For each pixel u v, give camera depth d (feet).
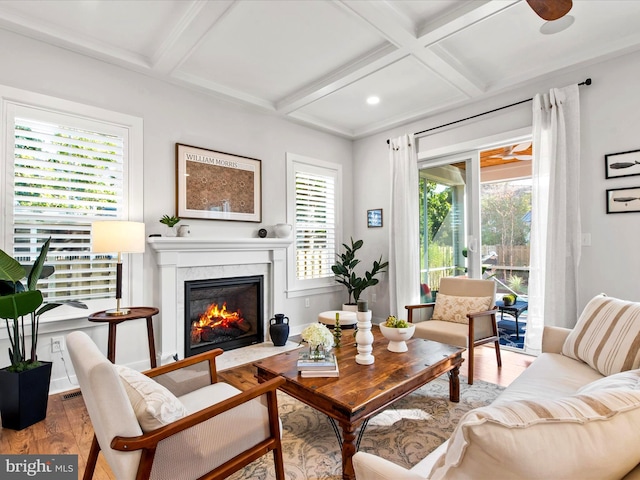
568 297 10.30
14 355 7.27
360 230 16.90
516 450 1.90
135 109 10.35
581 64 10.11
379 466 3.02
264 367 6.94
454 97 12.62
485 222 21.35
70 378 9.11
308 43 9.33
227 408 4.42
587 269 10.19
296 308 14.78
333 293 16.26
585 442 2.03
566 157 10.31
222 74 11.00
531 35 9.08
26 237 8.57
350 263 15.44
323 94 11.91
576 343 6.66
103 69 9.77
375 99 12.82
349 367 6.91
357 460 3.20
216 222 12.26
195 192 11.59
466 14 7.87
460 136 13.16
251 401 4.86
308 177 15.30
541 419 2.06
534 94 11.25
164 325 10.56
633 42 9.09
